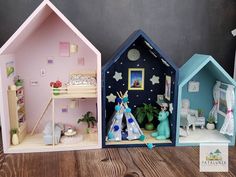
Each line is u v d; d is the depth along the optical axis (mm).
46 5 854
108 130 1045
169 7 1162
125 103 1030
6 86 938
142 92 1157
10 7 1055
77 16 1108
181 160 891
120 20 1141
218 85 1127
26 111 1103
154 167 838
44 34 1047
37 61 1065
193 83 1160
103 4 1115
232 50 1243
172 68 980
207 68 1114
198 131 1138
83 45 1074
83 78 1021
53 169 823
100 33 1138
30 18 847
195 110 1171
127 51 1108
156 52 976
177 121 995
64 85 1017
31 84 1082
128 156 922
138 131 1030
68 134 1011
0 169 819
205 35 1212
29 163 863
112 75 1120
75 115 1127
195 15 1187
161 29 1177
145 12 1150
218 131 1139
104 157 913
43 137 1009
